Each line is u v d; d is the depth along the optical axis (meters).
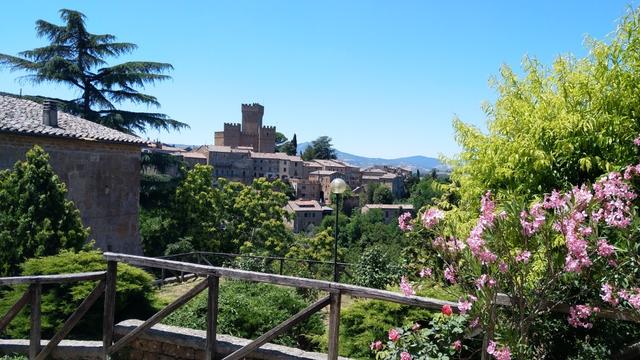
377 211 69.69
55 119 16.00
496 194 5.41
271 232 29.14
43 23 24.91
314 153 151.88
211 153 100.81
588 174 4.86
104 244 17.38
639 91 4.74
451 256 3.65
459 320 4.07
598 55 5.02
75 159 16.27
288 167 110.56
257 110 121.50
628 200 3.44
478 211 5.69
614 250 3.31
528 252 3.34
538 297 3.49
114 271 5.48
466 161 6.43
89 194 16.78
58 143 15.59
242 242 28.61
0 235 10.16
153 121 25.58
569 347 4.18
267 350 4.91
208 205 26.89
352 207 99.25
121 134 18.42
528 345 3.80
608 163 4.48
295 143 138.00
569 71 5.39
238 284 8.59
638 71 4.79
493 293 3.40
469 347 4.42
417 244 9.91
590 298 3.79
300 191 106.19
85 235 11.54
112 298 5.48
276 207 30.23
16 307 5.43
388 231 50.53
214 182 100.19
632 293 3.28
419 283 4.44
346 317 6.17
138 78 25.02
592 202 3.25
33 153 11.38
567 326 4.14
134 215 18.70
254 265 14.78
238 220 29.09
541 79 5.90
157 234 24.77
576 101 5.16
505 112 5.93
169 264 5.11
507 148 5.32
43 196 10.88
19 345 5.64
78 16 25.14
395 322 5.88
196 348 5.21
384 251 11.69
